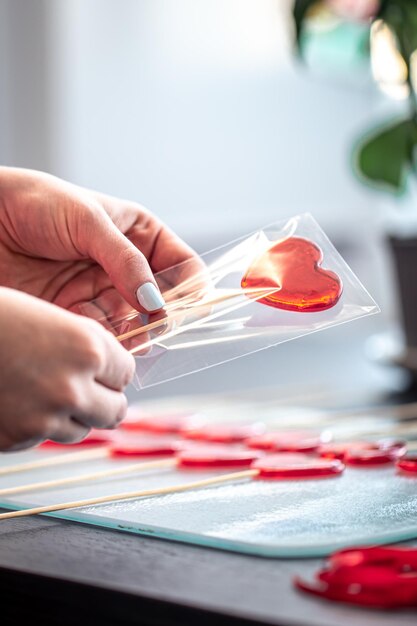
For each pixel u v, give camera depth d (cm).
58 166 183
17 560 55
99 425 60
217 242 222
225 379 143
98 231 71
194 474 72
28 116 182
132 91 197
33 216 74
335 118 246
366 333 222
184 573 53
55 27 180
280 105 230
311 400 106
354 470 71
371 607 48
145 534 59
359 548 53
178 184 210
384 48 116
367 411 96
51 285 77
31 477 73
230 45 219
